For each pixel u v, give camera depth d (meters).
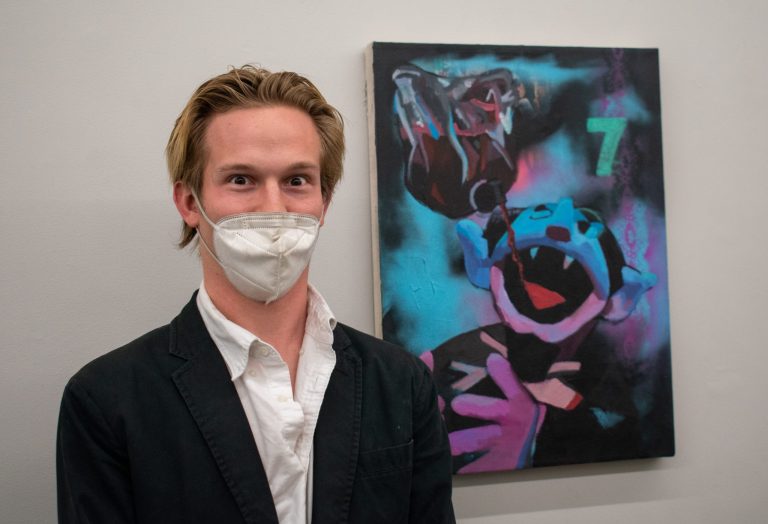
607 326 1.26
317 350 0.91
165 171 1.15
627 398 1.27
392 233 1.17
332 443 0.87
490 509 1.26
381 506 0.88
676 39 1.32
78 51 1.11
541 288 1.23
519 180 1.23
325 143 0.93
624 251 1.27
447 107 1.20
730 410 1.34
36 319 1.11
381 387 0.94
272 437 0.83
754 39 1.34
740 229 1.34
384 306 1.17
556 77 1.24
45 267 1.11
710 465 1.33
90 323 1.13
